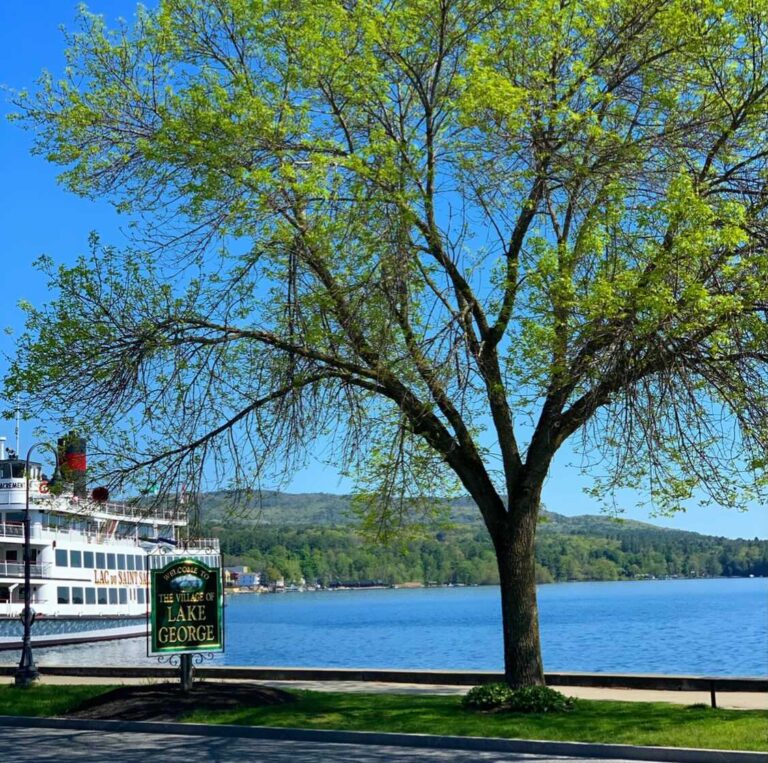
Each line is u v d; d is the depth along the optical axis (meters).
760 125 16.64
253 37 17.27
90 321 17.62
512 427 18.72
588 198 16.44
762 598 165.62
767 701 18.97
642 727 15.16
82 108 17.64
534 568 18.34
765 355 15.63
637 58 16.92
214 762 13.66
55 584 50.88
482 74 15.30
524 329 15.80
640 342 14.91
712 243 14.94
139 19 18.14
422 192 16.41
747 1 15.65
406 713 17.09
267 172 15.70
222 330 18.00
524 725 15.62
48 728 17.58
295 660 54.06
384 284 16.09
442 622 104.56
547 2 16.03
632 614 115.25
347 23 16.02
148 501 18.52
